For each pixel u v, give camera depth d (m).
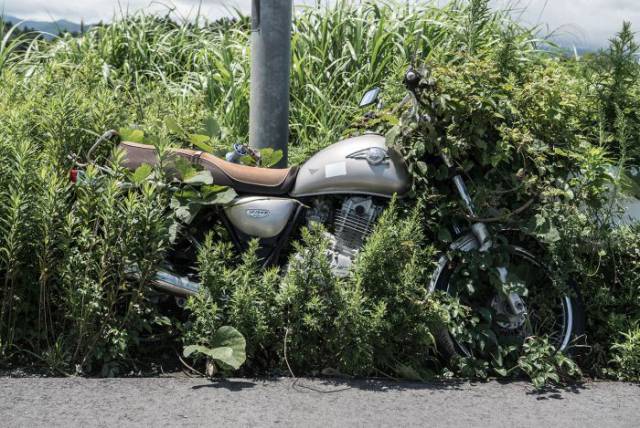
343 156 4.31
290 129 6.54
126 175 4.22
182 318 4.49
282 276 4.33
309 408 3.62
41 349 4.09
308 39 7.11
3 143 4.08
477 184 4.36
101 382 3.83
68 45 7.87
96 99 5.17
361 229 4.32
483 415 3.65
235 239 4.37
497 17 7.56
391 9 7.59
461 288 4.32
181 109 5.65
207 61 7.31
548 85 4.37
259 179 4.37
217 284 4.07
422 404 3.75
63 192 4.00
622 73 5.16
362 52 7.12
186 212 4.22
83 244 3.96
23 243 3.98
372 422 3.50
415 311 4.09
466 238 4.37
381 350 4.14
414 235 4.12
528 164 4.38
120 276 3.96
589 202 4.53
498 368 4.19
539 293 4.55
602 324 4.54
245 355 3.90
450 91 4.28
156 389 3.78
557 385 4.12
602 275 4.66
